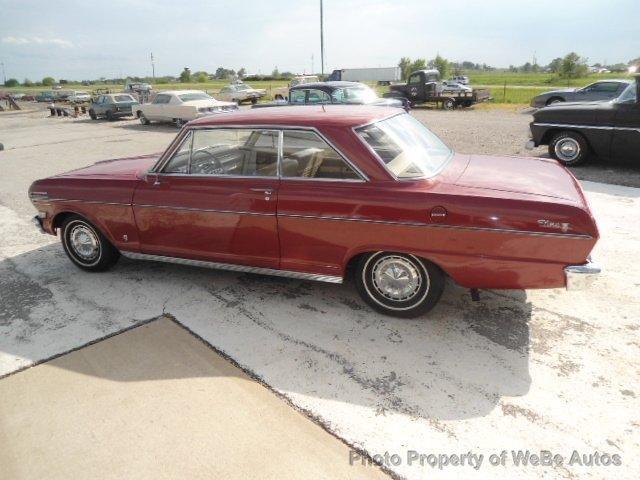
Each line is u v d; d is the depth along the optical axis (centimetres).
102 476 229
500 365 296
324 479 221
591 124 781
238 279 436
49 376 306
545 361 298
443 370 294
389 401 270
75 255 469
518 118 1741
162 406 273
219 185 371
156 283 436
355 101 1290
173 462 234
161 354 324
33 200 460
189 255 404
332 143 332
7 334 360
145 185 405
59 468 235
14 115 3247
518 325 340
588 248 281
